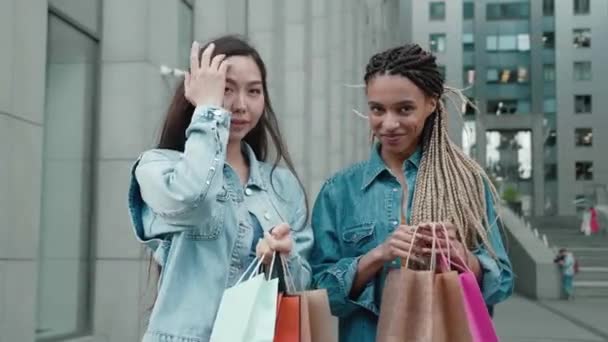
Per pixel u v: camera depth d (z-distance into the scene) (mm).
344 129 21469
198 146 2414
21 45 5805
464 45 77250
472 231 2844
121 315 7598
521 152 75312
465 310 2490
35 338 6434
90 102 7754
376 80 2836
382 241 2904
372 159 3039
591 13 75562
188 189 2348
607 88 74875
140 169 2490
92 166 7762
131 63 7828
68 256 7332
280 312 2414
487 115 74938
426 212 2828
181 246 2541
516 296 23500
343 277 2807
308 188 16344
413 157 2977
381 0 32719
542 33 76625
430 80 2824
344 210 3025
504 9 77250
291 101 16266
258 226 2695
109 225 7699
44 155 6973
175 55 8758
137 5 7875
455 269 2676
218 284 2533
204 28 10188
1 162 5527
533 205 74188
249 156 2871
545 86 76375
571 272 22219
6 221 5574
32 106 5965
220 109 2492
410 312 2498
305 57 16547
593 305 20250
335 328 2709
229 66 2695
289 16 16453
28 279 5883
